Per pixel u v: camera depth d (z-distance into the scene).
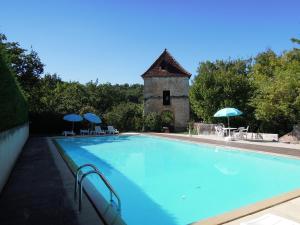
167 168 12.79
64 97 32.75
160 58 35.91
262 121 23.38
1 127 8.23
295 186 9.21
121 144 21.92
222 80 25.78
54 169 10.29
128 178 10.89
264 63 36.72
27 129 23.00
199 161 14.32
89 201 6.47
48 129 28.59
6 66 9.48
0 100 8.15
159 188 9.46
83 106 31.89
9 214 5.71
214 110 26.05
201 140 20.30
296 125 18.50
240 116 25.12
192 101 28.83
